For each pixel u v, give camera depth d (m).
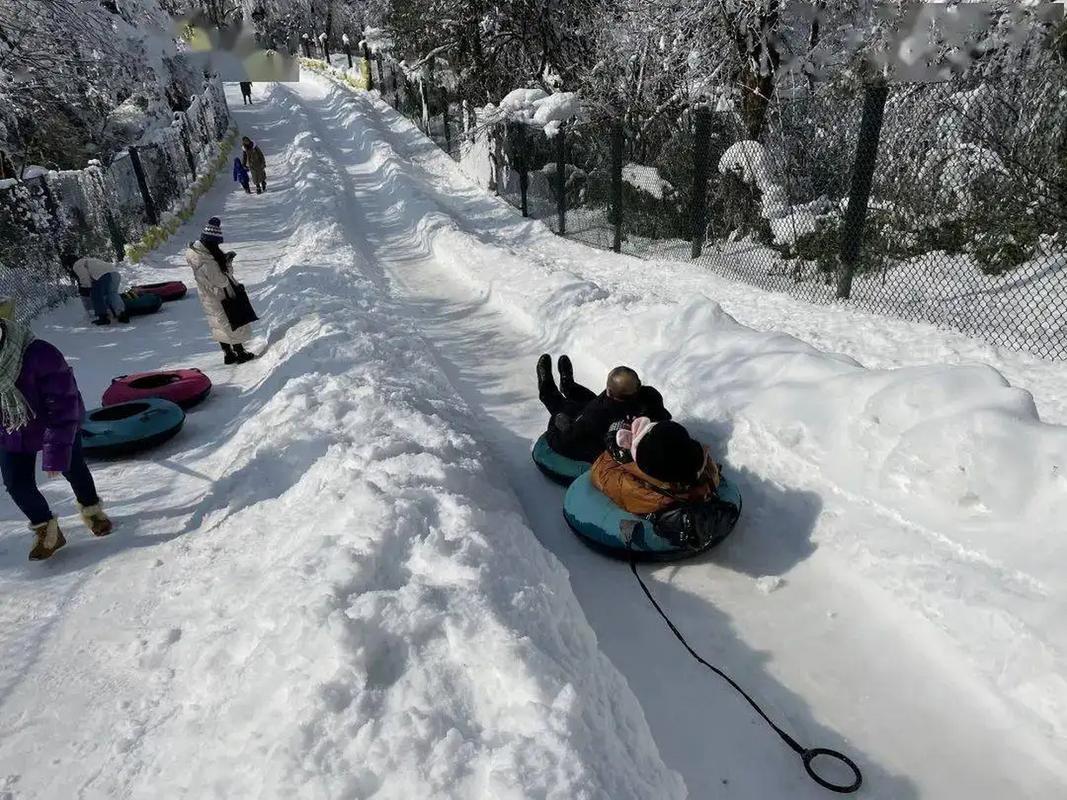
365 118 30.38
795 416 4.18
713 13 11.84
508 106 16.36
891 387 3.85
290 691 2.46
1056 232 7.27
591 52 18.53
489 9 19.31
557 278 8.77
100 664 3.31
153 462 5.59
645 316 6.32
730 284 9.23
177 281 11.23
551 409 5.09
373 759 2.14
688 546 3.62
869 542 3.47
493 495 4.21
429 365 6.84
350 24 54.38
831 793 2.54
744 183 10.10
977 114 7.59
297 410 5.48
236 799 2.17
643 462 3.80
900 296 7.69
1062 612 2.72
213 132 27.72
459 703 2.35
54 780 2.67
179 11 24.66
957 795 2.49
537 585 3.09
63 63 16.08
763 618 3.39
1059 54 8.04
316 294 9.05
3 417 3.87
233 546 4.09
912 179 8.25
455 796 2.01
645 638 3.35
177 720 2.82
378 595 2.77
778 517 3.97
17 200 10.42
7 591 4.00
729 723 2.84
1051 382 5.48
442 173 21.77
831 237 8.66
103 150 18.86
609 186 12.41
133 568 4.12
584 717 2.36
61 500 5.09
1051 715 2.62
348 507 3.60
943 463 3.34
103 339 9.02
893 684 2.95
